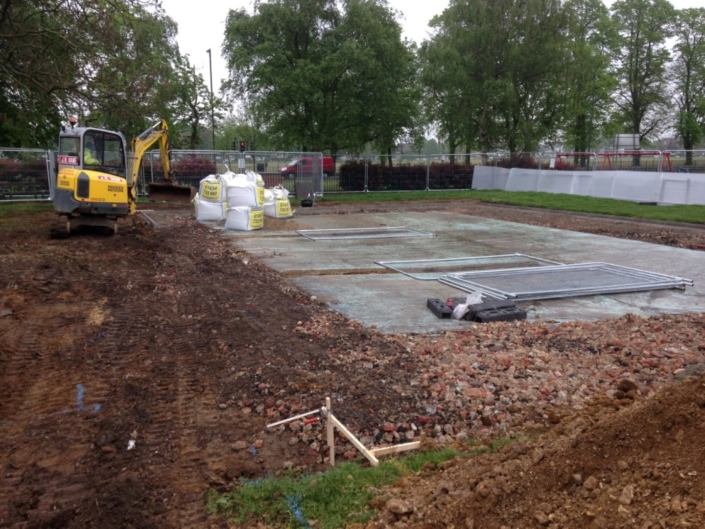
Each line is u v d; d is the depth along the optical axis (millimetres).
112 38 16344
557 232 16578
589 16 40781
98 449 4664
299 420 4988
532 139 34031
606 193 25906
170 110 31641
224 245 14039
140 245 13250
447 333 7203
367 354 6379
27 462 4543
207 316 7973
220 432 4922
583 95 36281
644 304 8727
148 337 7219
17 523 3799
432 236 15930
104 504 3877
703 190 21625
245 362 6273
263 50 27234
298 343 6773
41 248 12203
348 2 28203
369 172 30562
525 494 3195
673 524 2586
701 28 43750
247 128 45188
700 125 46688
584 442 3385
